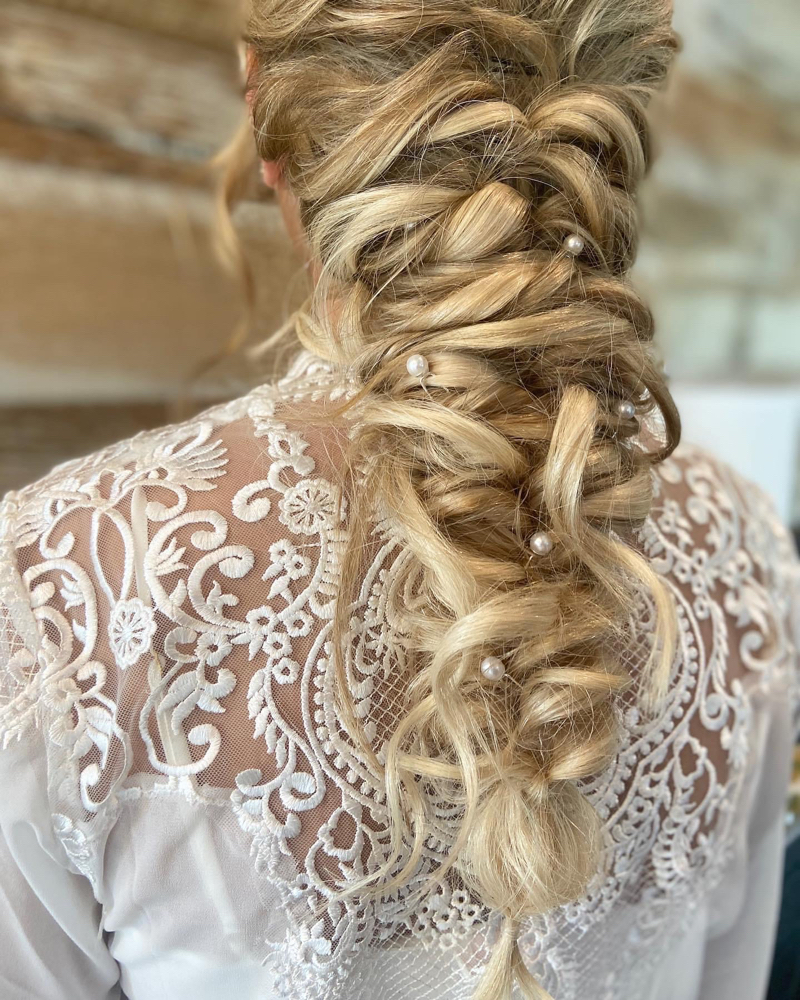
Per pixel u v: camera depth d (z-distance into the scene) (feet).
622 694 1.59
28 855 1.27
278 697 1.28
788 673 1.90
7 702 1.22
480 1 1.33
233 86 2.88
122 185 2.63
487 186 1.38
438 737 1.43
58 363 2.56
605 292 1.47
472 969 1.51
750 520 1.90
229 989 1.40
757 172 4.92
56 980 1.41
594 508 1.45
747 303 5.18
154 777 1.25
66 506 1.29
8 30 2.30
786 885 2.79
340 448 1.43
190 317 2.86
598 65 1.47
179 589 1.24
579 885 1.44
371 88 1.34
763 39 4.58
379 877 1.35
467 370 1.38
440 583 1.36
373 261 1.44
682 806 1.69
